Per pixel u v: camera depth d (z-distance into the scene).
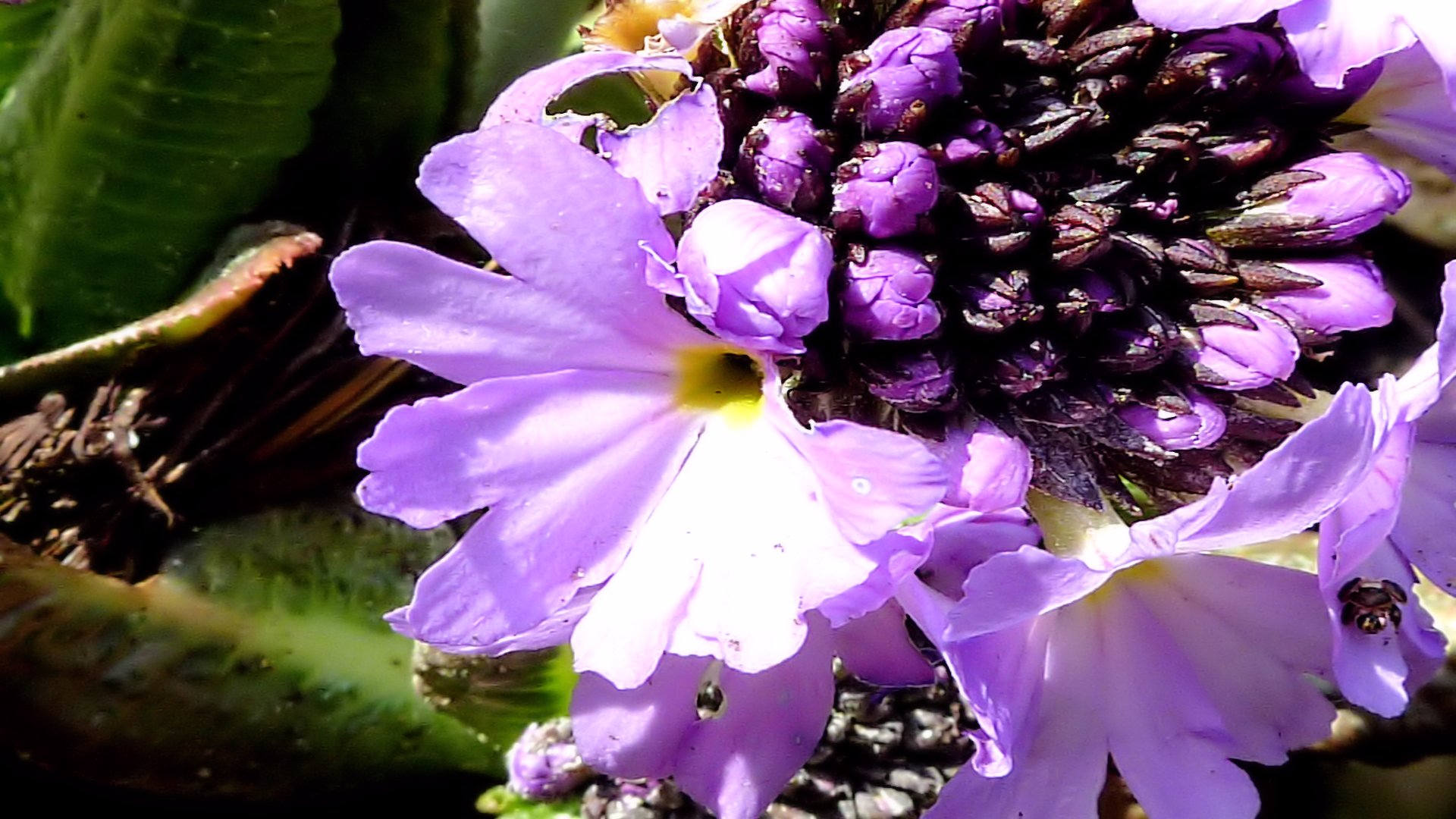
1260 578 0.07
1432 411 0.06
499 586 0.06
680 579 0.06
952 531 0.06
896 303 0.06
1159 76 0.06
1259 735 0.07
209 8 0.07
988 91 0.06
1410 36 0.06
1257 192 0.07
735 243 0.06
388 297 0.06
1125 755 0.07
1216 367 0.06
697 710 0.07
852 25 0.06
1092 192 0.06
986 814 0.07
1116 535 0.06
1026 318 0.06
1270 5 0.06
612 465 0.06
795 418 0.06
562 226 0.06
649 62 0.06
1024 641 0.06
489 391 0.06
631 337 0.06
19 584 0.07
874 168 0.06
